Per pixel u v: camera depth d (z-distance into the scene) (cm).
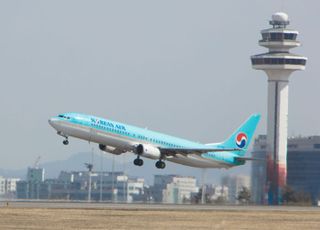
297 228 19462
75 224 18750
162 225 19062
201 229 18438
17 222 18875
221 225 19562
